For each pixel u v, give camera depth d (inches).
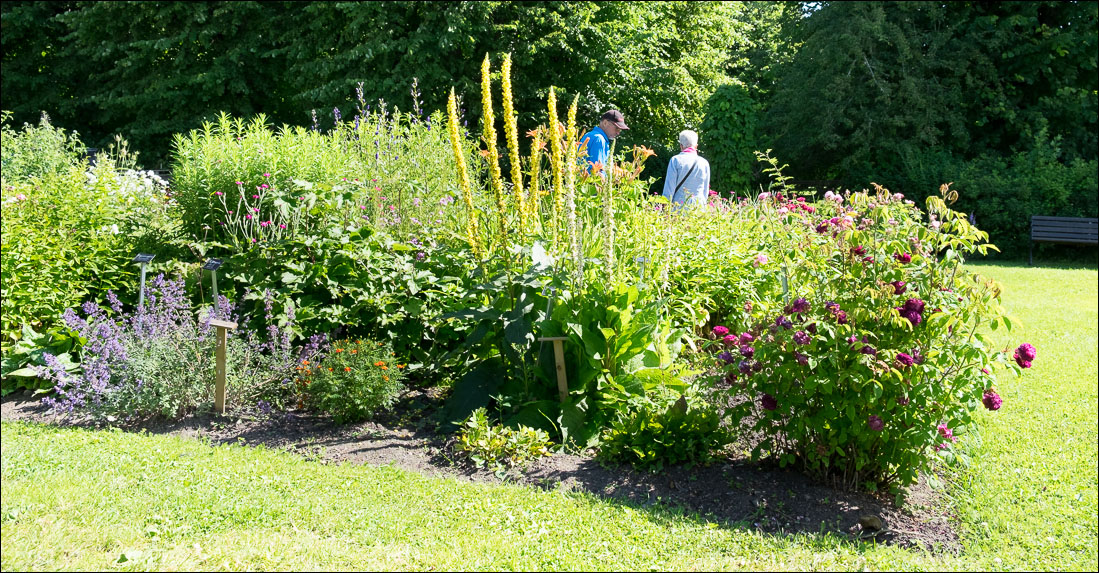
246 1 749.9
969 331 145.6
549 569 124.6
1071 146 730.8
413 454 172.2
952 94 724.0
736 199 399.2
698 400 177.3
